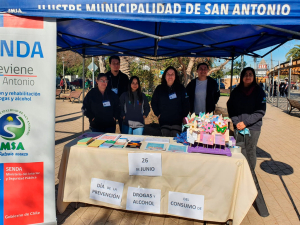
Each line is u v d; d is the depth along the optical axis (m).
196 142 2.85
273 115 12.16
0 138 2.47
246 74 3.48
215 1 2.15
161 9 2.21
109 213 3.02
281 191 3.76
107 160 2.85
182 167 2.70
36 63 2.46
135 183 2.84
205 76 4.50
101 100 3.89
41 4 2.31
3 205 2.53
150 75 10.21
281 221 2.93
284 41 3.99
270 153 5.80
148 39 4.54
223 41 4.45
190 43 4.61
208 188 2.67
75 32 4.11
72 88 26.48
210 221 2.79
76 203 3.09
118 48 5.25
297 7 2.05
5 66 2.41
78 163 2.93
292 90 36.56
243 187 2.58
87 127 8.41
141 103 4.31
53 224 2.64
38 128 2.53
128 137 3.43
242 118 3.53
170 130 4.00
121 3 2.24
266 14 2.10
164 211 2.82
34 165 2.55
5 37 2.39
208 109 4.51
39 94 2.49
